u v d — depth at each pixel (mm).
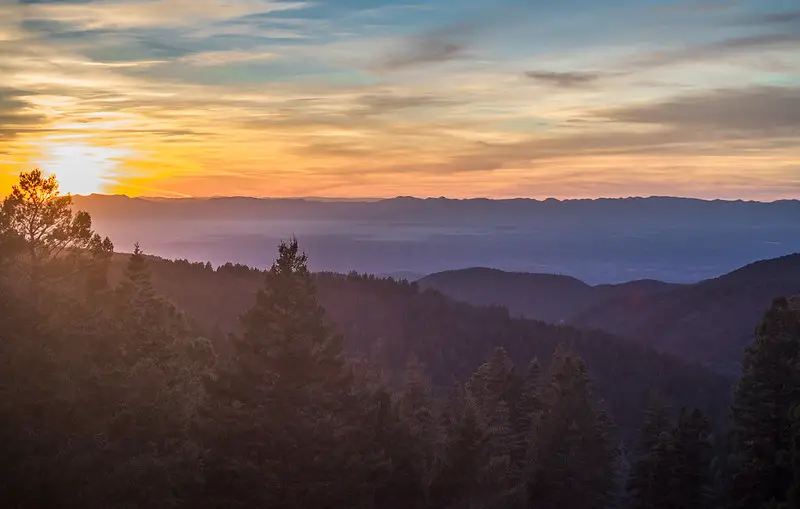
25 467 20578
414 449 34219
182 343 36719
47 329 24906
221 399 24406
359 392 30594
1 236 28609
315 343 25531
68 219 31844
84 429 22906
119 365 26344
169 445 24609
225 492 22969
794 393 35812
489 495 33969
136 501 21828
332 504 24125
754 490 35750
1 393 21500
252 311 24969
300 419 23984
